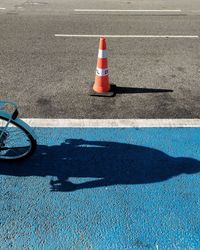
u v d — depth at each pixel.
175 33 9.66
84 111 5.70
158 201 4.01
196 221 3.78
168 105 5.93
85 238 3.57
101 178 4.33
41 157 4.64
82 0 13.30
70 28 9.87
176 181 4.30
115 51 8.23
